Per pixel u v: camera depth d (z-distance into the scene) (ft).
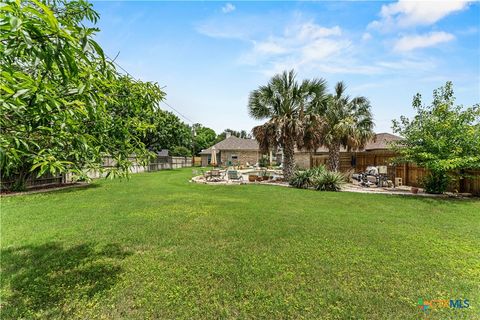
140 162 10.99
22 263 11.12
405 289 9.02
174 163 102.27
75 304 8.20
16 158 5.40
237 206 23.18
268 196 29.22
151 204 24.07
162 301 8.34
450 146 28.76
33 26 4.06
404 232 15.44
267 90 41.78
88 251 12.50
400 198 27.91
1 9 3.83
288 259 11.45
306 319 7.47
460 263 11.08
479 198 28.37
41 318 7.52
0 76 4.74
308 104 42.60
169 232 15.40
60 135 6.67
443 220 18.42
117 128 9.79
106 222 17.62
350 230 15.78
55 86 6.18
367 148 58.39
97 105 6.65
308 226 16.62
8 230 15.74
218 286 9.23
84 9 8.18
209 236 14.69
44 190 33.76
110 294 8.73
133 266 10.85
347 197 28.53
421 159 30.73
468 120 28.50
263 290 8.96
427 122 30.48
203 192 32.50
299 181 38.11
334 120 46.16
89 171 8.92
